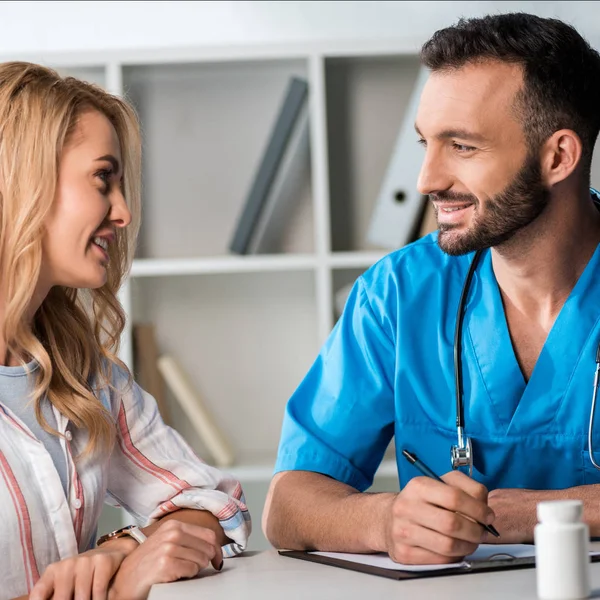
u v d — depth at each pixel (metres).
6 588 1.38
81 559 1.31
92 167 1.45
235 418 2.84
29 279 1.41
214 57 2.64
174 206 2.84
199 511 1.54
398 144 2.64
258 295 2.85
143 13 2.90
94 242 1.48
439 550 1.18
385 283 1.71
